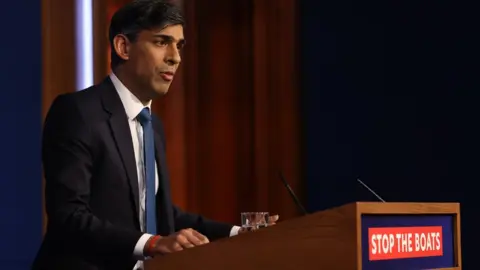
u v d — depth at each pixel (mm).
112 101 5199
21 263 8469
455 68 9641
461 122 9562
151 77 5207
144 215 5191
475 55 9523
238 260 3893
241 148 10242
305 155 10344
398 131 9922
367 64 10133
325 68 10312
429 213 4105
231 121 10250
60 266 4863
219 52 10219
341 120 10211
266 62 10320
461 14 9633
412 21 9922
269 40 10320
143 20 5164
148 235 4535
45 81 8797
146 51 5184
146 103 5359
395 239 3861
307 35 10391
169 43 5242
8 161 8508
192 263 4047
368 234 3697
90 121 5012
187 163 9969
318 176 10273
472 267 9367
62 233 4738
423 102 9812
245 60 10297
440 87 9719
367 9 10156
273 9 10328
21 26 8711
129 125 5246
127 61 5246
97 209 4977
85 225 4648
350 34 10219
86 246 4641
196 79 10078
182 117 9945
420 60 9859
